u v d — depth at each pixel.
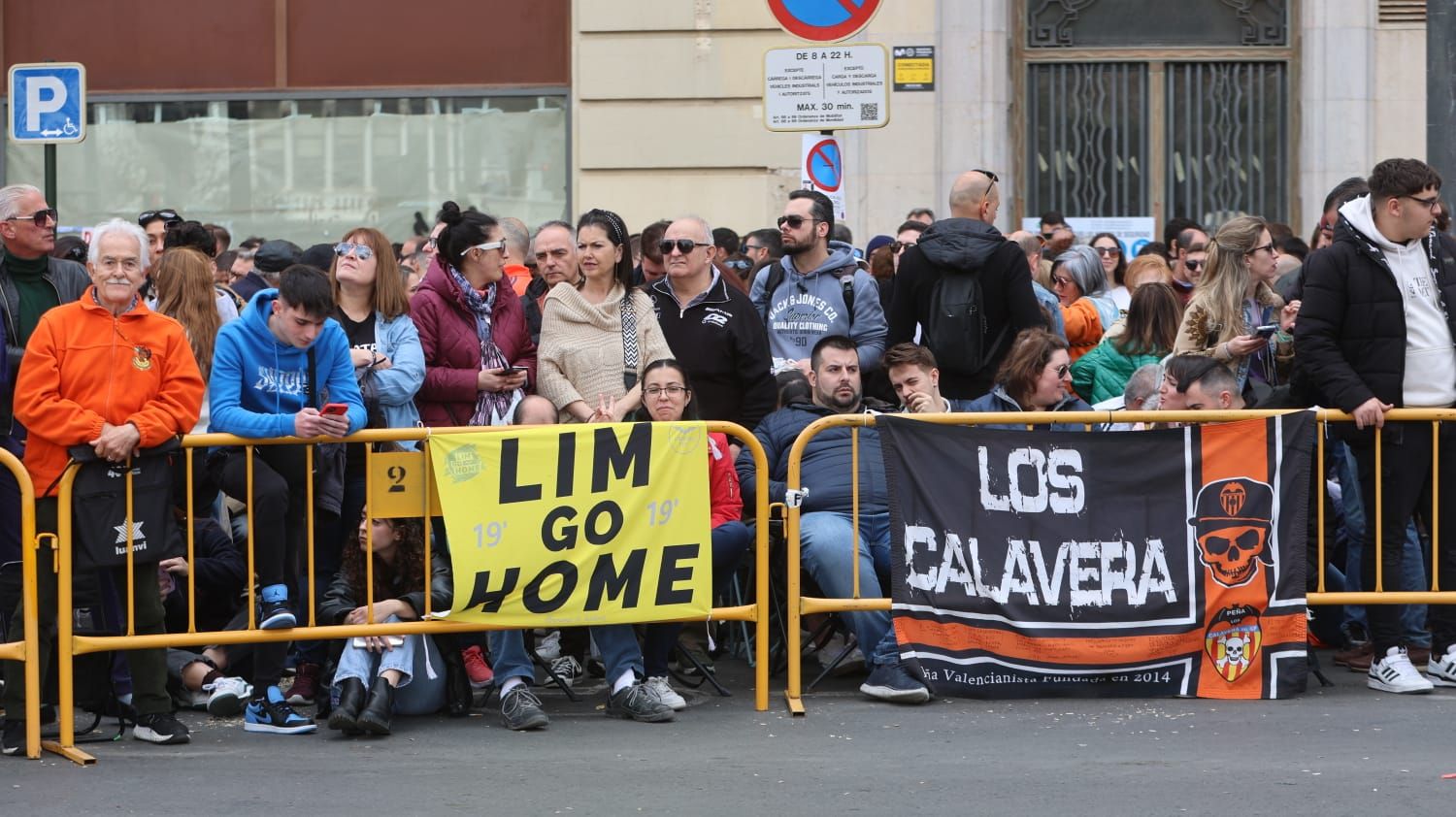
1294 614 14.41
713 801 11.49
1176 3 25.47
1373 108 24.81
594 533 13.77
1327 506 15.95
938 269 16.38
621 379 16.00
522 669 13.98
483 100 26.97
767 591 14.20
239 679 14.10
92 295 12.86
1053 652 14.42
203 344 15.14
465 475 13.62
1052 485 14.42
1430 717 13.76
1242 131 25.50
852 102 18.34
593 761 12.62
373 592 13.88
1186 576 14.43
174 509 13.86
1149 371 15.78
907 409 15.30
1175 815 11.09
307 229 27.34
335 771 12.34
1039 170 25.67
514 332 16.08
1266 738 13.10
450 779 12.10
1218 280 16.23
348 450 14.23
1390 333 14.36
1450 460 14.39
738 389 16.53
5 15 27.27
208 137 27.36
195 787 11.91
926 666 14.36
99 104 27.33
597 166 25.62
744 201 25.47
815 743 13.12
